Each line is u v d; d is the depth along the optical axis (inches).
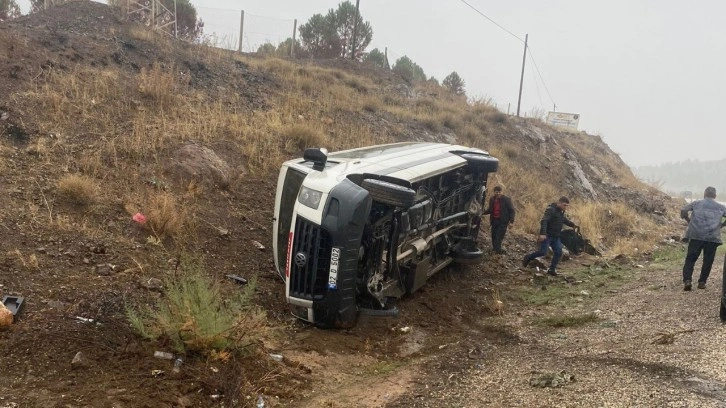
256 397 196.4
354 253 269.0
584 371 217.5
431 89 951.6
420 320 316.2
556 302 371.6
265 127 500.7
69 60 492.1
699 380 198.8
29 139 364.2
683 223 778.2
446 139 699.4
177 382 190.9
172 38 683.4
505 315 343.0
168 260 297.1
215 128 461.4
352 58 1001.5
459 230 398.0
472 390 208.8
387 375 235.8
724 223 358.0
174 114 463.2
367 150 362.9
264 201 404.8
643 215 783.1
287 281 275.9
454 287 381.7
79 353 194.2
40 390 173.9
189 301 220.7
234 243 343.6
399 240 301.9
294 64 788.0
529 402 189.6
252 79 631.8
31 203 300.5
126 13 698.2
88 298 237.5
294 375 222.1
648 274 442.6
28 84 422.0
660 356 228.4
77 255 271.6
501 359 249.9
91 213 313.6
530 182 681.6
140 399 177.3
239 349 219.8
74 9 642.8
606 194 828.0
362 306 290.8
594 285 417.7
